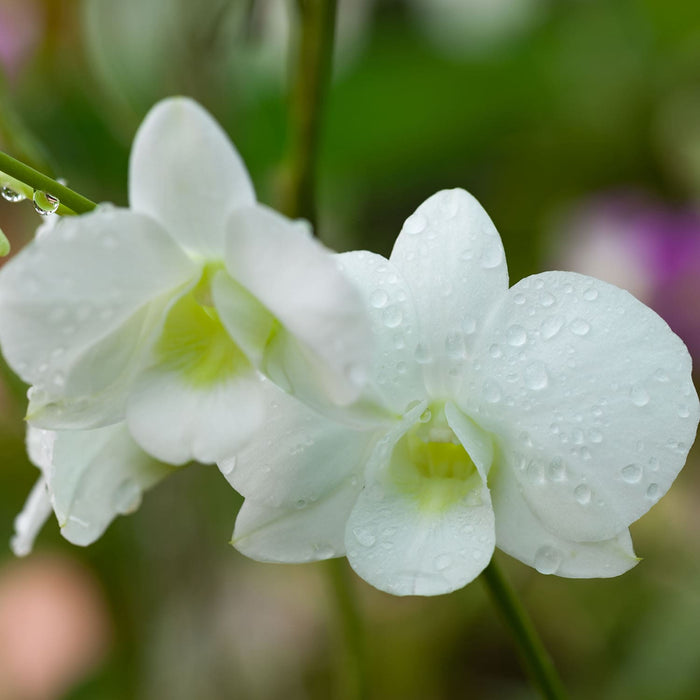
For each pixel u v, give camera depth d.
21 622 0.76
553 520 0.59
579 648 0.75
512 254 0.94
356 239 0.90
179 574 0.73
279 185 0.65
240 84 0.75
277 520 0.59
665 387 0.58
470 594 0.77
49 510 0.60
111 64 0.77
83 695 0.74
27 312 0.56
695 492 0.77
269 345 0.57
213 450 0.57
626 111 0.92
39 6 0.78
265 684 0.78
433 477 0.60
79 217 0.56
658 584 0.74
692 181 0.91
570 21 0.90
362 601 0.80
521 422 0.59
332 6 0.64
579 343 0.58
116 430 0.60
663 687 0.72
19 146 0.63
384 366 0.59
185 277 0.58
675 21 0.90
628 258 0.84
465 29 0.88
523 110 0.91
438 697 0.77
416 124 0.89
